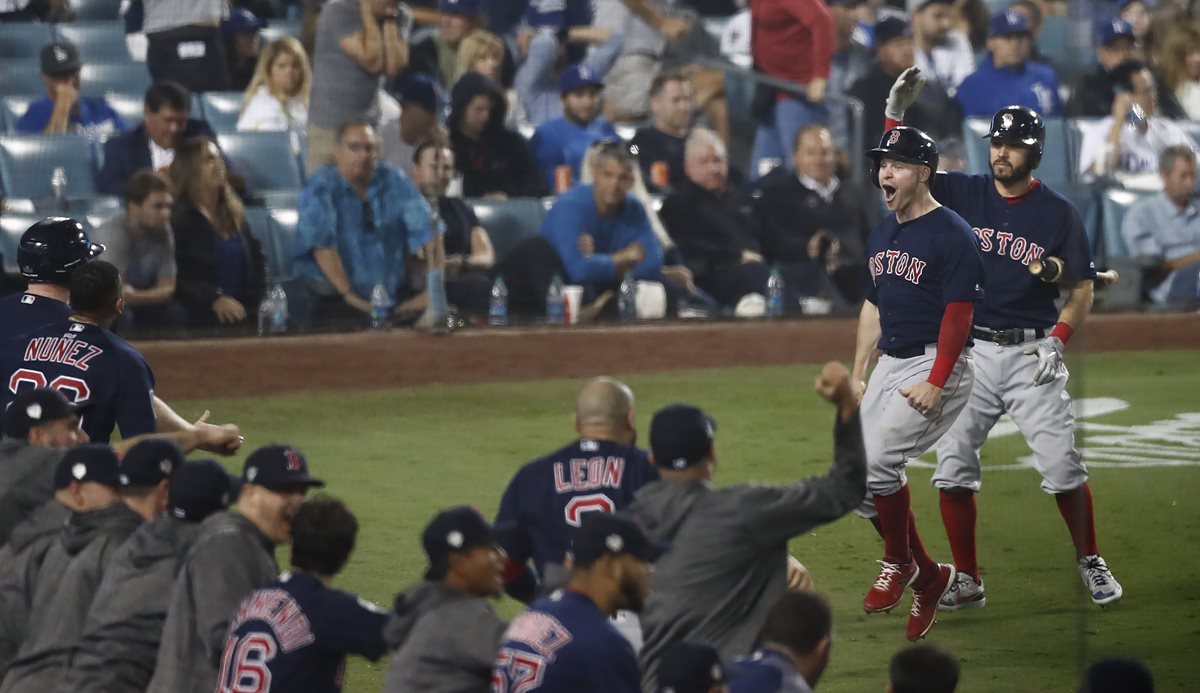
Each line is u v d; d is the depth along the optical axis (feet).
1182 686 70.90
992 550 95.71
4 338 77.61
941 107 179.73
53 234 79.00
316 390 141.49
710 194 163.43
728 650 58.80
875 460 80.02
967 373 81.05
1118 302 168.35
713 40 187.42
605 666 49.39
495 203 156.66
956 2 195.72
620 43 178.81
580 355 149.89
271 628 52.70
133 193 136.05
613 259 155.74
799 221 165.37
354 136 145.18
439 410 134.92
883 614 83.35
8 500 67.00
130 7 174.50
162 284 138.10
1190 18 179.93
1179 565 92.58
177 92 148.36
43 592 60.59
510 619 81.56
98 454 61.67
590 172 158.81
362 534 96.84
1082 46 181.06
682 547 58.85
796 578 65.67
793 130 176.45
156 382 135.74
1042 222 83.41
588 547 50.39
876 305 83.87
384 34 153.89
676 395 141.79
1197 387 145.59
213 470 58.44
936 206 80.07
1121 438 126.52
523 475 62.54
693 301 160.97
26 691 59.21
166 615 57.47
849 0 184.03
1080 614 67.31
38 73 172.55
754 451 120.78
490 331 147.54
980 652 76.84
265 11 181.47
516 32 180.34
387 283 148.56
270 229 149.28
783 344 156.35
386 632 52.65
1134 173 174.91
